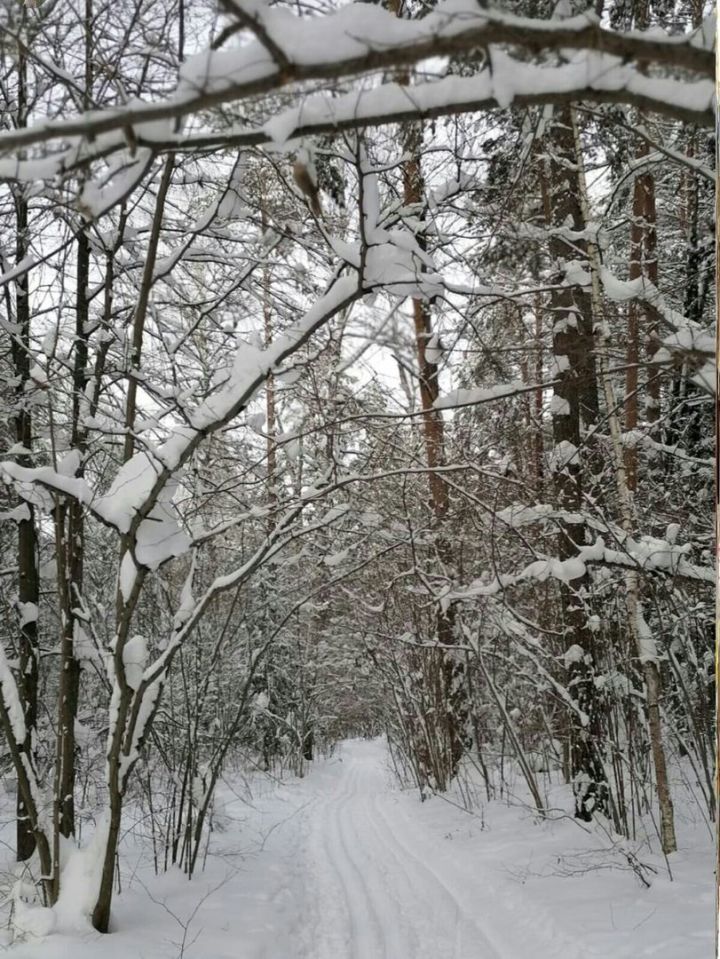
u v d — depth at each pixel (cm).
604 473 712
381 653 1248
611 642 699
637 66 175
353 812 1293
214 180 572
